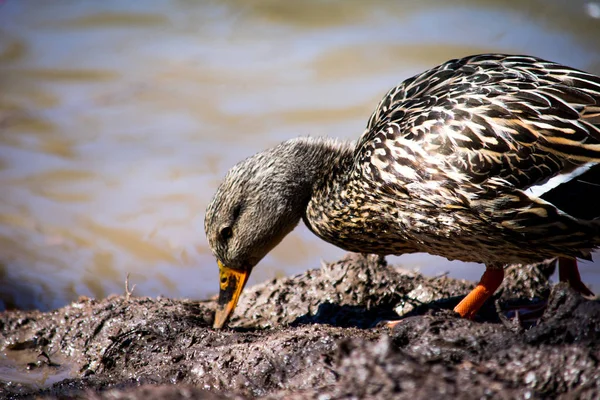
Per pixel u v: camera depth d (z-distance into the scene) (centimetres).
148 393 796
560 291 816
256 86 1859
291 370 865
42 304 1326
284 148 1107
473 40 1998
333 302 1102
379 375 741
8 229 1502
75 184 1620
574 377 748
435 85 1015
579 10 2058
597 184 905
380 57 1939
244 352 902
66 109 1842
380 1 2186
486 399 720
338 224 1066
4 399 932
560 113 915
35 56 2031
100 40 2092
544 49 1955
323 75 1905
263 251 1103
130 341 980
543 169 911
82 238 1476
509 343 802
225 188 1080
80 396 901
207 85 1892
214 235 1080
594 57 1914
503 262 978
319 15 2152
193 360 926
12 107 1834
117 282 1395
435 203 942
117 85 1906
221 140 1725
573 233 918
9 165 1669
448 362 798
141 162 1681
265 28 2098
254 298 1141
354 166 1034
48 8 2239
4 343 1065
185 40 2073
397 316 1072
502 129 918
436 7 2153
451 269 1453
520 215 912
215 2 2234
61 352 1041
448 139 930
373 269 1130
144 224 1533
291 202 1099
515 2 2122
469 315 986
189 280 1406
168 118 1789
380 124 1021
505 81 958
